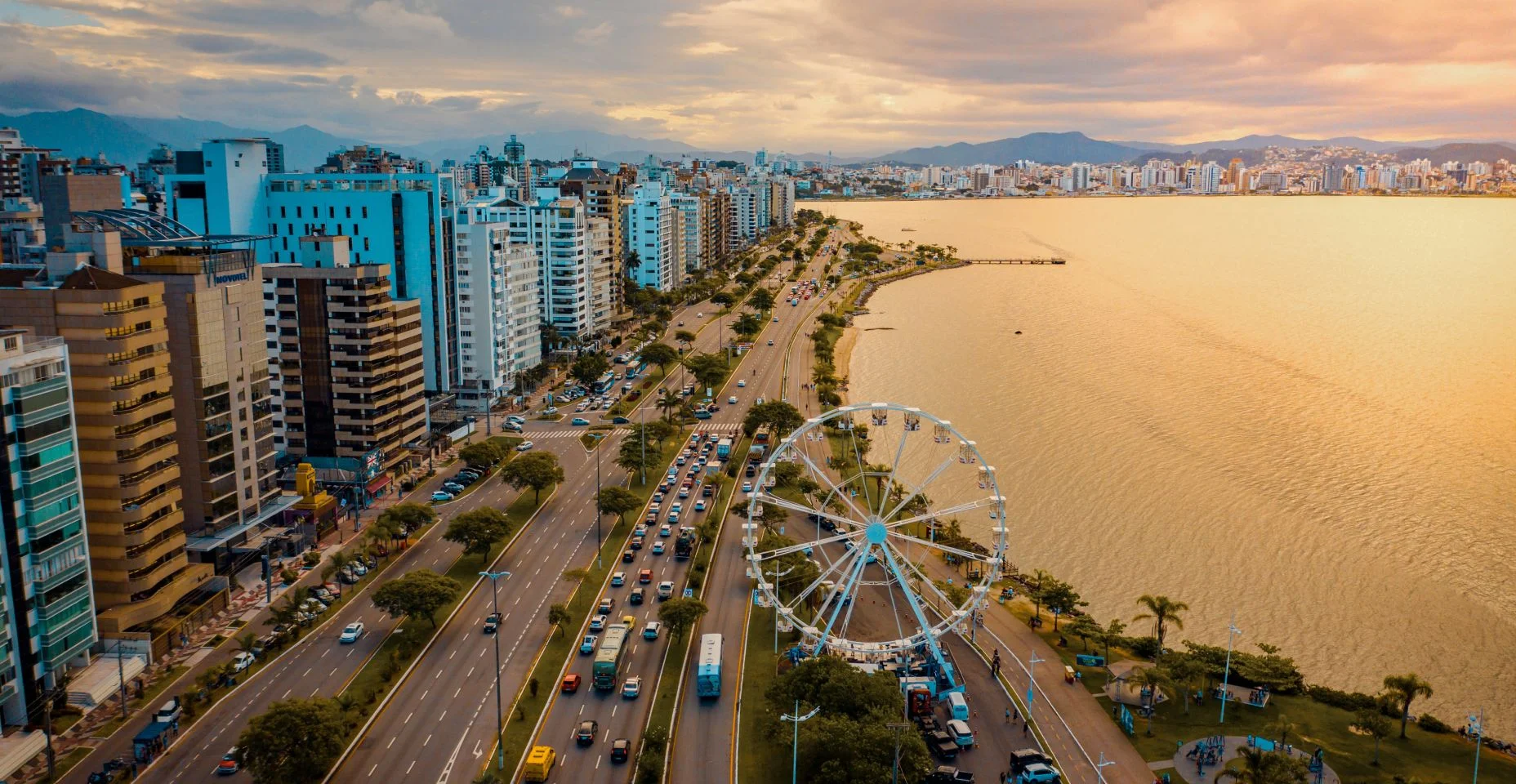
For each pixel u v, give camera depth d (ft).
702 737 492.95
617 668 539.29
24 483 492.13
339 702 490.49
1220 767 472.85
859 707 482.28
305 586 653.71
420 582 589.32
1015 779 459.73
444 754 472.85
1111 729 505.66
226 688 528.22
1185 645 589.73
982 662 576.61
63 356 509.76
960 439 600.39
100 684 522.47
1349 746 495.00
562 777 454.40
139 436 563.48
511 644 581.94
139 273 632.38
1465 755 491.31
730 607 638.12
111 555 561.84
